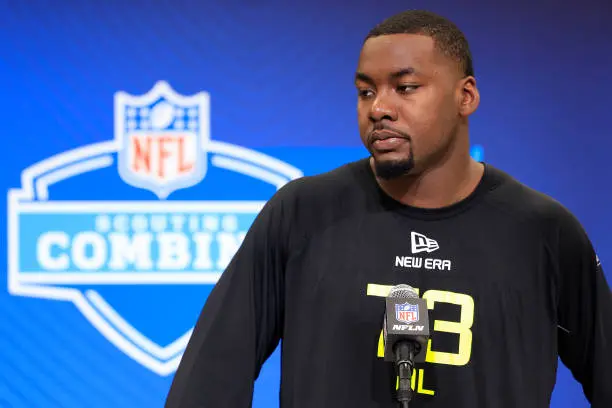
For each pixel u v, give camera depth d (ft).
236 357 13.85
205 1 29.91
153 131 30.04
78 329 30.09
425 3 30.19
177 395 13.67
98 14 29.76
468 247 14.19
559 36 30.25
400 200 14.38
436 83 13.39
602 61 30.25
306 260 14.29
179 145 30.09
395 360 12.87
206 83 30.07
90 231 29.99
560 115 30.30
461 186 14.43
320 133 30.27
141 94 29.94
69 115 29.76
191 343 14.14
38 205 29.76
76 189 29.89
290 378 13.98
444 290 13.96
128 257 30.14
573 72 30.25
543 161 30.35
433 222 14.29
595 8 30.17
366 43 13.64
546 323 14.26
